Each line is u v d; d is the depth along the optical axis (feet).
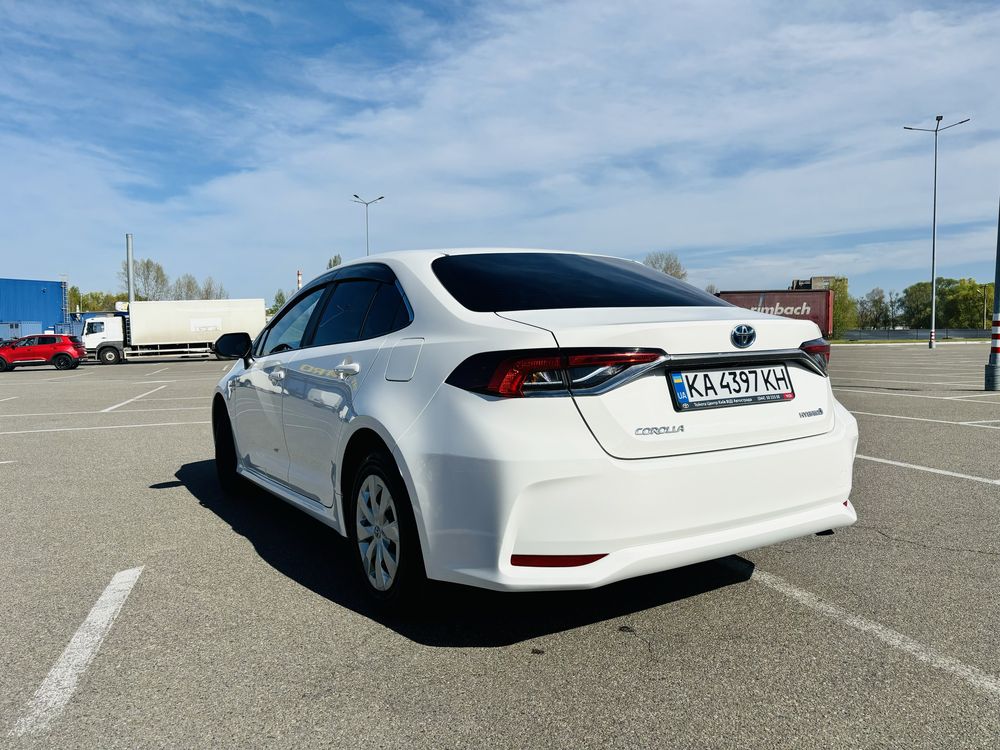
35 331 219.61
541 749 6.75
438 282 10.12
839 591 10.64
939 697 7.63
